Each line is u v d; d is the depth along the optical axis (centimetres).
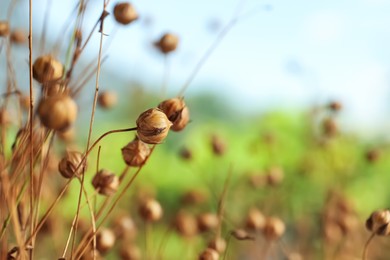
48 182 29
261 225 30
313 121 45
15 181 22
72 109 18
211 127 74
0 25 25
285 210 46
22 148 23
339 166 48
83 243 24
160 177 60
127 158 22
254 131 73
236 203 46
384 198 62
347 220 35
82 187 22
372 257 41
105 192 22
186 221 32
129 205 38
